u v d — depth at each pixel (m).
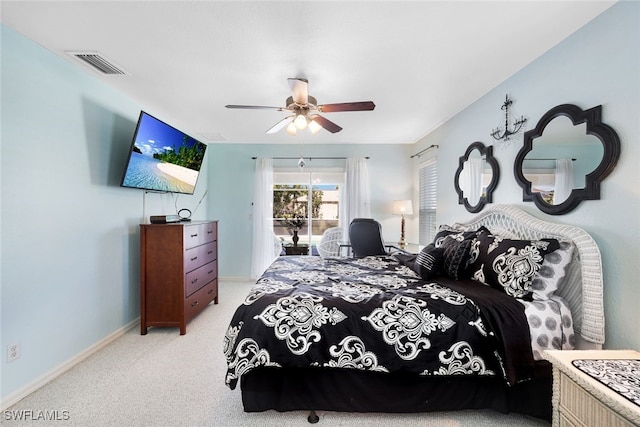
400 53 2.02
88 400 1.80
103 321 2.55
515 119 2.30
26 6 1.56
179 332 2.86
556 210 1.87
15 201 1.80
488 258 2.01
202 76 2.38
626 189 1.47
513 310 1.62
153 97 2.84
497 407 1.63
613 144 1.52
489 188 2.60
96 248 2.46
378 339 1.58
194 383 1.99
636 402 0.97
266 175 4.78
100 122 2.50
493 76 2.36
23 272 1.85
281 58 2.09
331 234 4.77
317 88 2.59
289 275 2.31
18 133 1.82
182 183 3.57
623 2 1.48
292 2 1.54
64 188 2.15
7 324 1.75
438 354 1.56
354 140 4.64
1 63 1.72
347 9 1.58
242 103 2.97
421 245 4.48
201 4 1.55
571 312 1.71
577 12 1.59
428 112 3.23
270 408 1.64
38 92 1.94
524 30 1.75
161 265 2.83
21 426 1.58
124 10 1.60
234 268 4.92
